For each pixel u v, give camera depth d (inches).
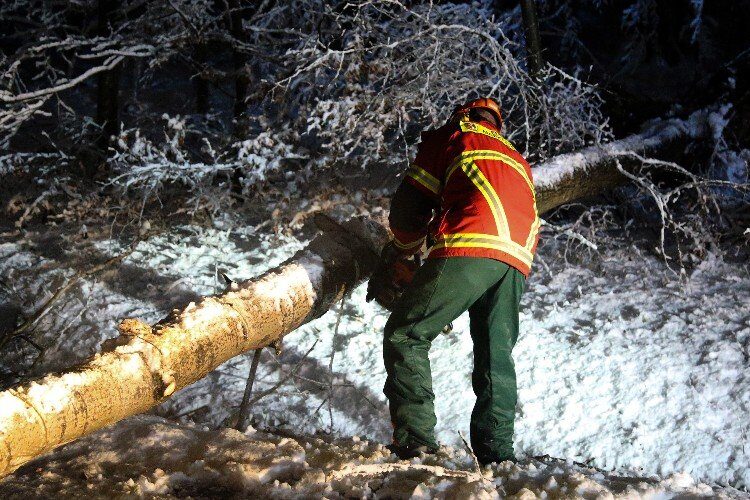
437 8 287.6
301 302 163.0
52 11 364.2
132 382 124.6
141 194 280.8
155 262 251.0
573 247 277.6
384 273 170.1
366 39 297.6
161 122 375.6
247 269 249.4
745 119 311.9
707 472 172.2
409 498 122.5
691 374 198.7
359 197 267.6
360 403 192.7
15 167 284.5
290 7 317.4
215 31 301.6
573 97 278.8
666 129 297.0
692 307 231.0
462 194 151.9
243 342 149.9
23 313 223.8
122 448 144.7
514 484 135.8
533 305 233.3
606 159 265.7
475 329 154.1
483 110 167.6
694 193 304.0
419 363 150.2
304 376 201.5
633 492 129.7
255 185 284.8
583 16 481.7
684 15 423.2
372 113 268.1
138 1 321.7
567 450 179.3
